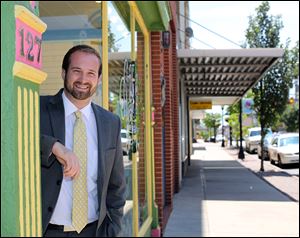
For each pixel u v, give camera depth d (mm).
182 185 15172
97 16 5551
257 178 17281
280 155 22328
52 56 5809
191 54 12875
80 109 2826
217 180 16641
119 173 3020
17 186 1416
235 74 16531
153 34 8344
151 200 7621
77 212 2689
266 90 20391
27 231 1481
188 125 24250
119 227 2980
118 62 5570
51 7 5992
